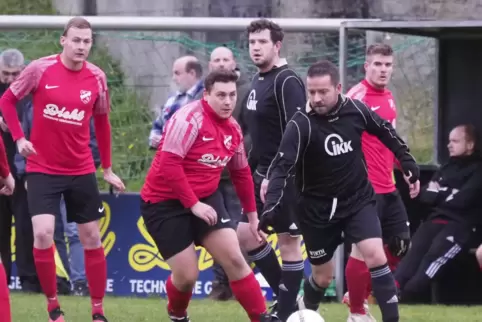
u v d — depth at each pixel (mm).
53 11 52969
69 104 25391
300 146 22453
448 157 36812
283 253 25844
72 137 25562
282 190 22219
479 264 31484
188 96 32625
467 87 36469
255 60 25578
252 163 26344
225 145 22453
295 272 25812
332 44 36531
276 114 25516
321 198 23125
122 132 38125
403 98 37594
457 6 50250
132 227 35531
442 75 36781
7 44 38188
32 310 29609
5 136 33656
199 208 21797
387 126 23031
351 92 29234
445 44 36625
